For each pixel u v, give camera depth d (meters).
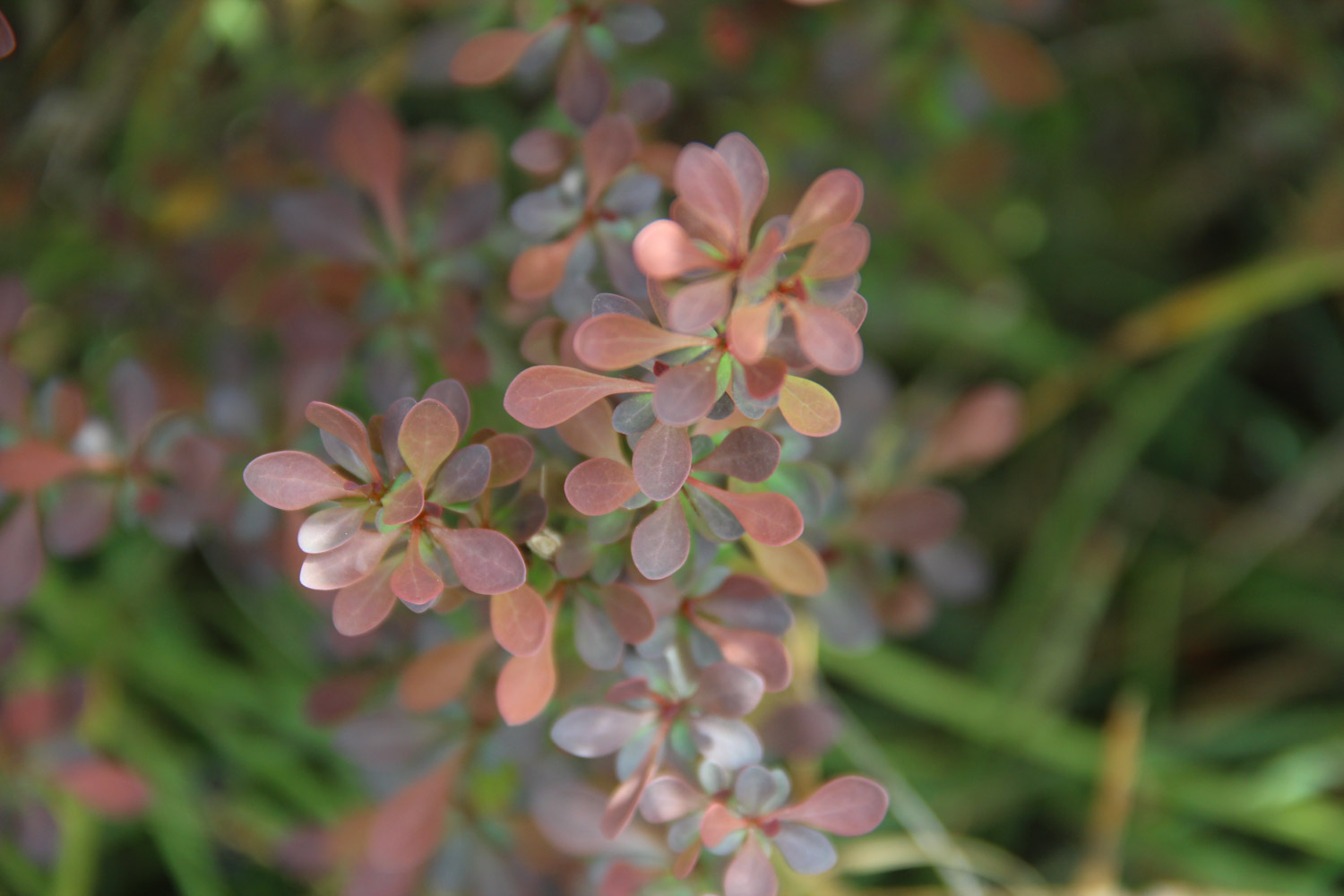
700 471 0.42
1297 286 0.67
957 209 0.68
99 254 0.61
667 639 0.44
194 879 0.59
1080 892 0.57
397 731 0.49
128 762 0.61
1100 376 0.71
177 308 0.59
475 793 0.50
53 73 0.58
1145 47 0.72
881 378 0.53
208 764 0.63
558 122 0.51
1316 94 0.69
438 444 0.41
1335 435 0.68
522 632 0.42
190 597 0.66
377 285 0.50
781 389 0.42
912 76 0.60
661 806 0.44
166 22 0.60
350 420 0.41
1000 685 0.63
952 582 0.54
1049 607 0.66
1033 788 0.63
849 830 0.44
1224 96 0.75
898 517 0.51
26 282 0.57
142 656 0.61
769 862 0.44
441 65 0.55
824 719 0.48
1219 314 0.66
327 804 0.59
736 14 0.59
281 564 0.52
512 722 0.43
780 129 0.62
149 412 0.50
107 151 0.65
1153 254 0.77
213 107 0.64
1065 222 0.75
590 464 0.42
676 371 0.41
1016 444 0.73
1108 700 0.69
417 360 0.50
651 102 0.48
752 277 0.40
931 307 0.69
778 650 0.44
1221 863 0.60
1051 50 0.72
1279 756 0.65
